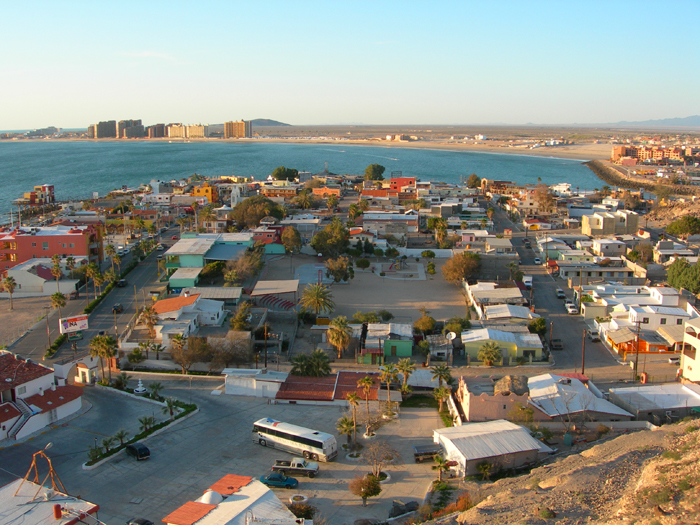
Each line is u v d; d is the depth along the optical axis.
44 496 50.34
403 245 197.00
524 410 77.00
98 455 69.44
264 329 112.31
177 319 111.81
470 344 108.12
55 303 120.06
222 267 150.75
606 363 105.56
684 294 125.94
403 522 55.56
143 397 87.62
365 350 106.38
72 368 98.25
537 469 62.03
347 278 155.75
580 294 138.25
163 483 64.56
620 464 55.53
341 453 72.12
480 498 56.84
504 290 136.50
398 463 69.50
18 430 74.38
